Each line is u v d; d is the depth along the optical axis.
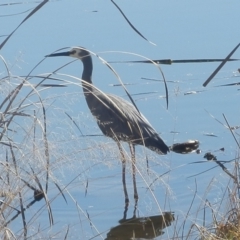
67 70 17.45
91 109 13.05
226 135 14.05
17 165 6.82
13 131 7.09
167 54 19.08
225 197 10.34
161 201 10.97
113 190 11.50
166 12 22.64
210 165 12.54
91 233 9.88
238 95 16.25
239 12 22.53
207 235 7.81
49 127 8.21
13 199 6.89
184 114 15.34
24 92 11.30
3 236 6.47
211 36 20.41
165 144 12.56
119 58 18.81
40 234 8.45
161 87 16.91
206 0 24.14
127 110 12.70
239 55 19.02
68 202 10.97
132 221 10.39
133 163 7.56
